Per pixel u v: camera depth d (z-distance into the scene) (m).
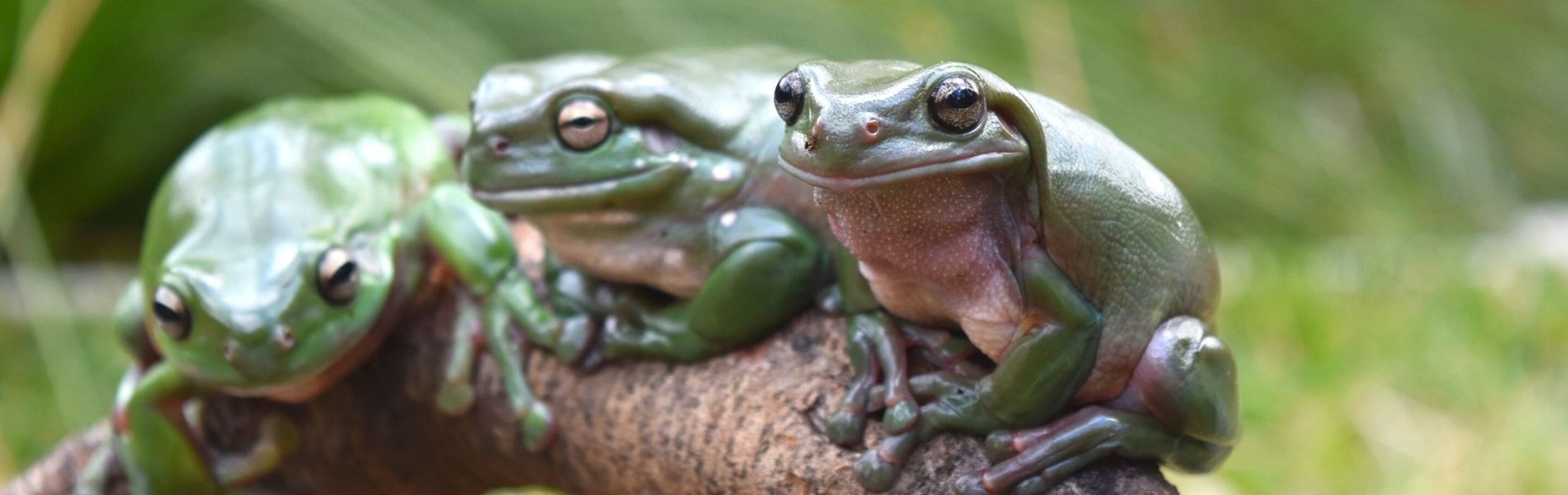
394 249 0.51
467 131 0.56
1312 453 0.69
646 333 0.48
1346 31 1.06
